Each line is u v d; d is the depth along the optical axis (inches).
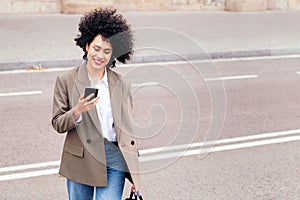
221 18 792.3
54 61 522.3
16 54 535.8
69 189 170.2
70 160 165.0
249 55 600.1
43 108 390.6
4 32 637.3
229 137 343.0
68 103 162.6
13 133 335.9
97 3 767.7
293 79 506.6
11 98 414.0
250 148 325.1
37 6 757.9
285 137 346.9
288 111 403.9
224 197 260.4
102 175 162.7
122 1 796.0
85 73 161.3
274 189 270.5
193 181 276.4
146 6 808.9
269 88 470.0
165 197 257.9
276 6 887.7
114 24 155.4
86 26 157.0
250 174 287.3
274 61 582.9
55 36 626.8
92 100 153.2
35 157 301.3
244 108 405.7
